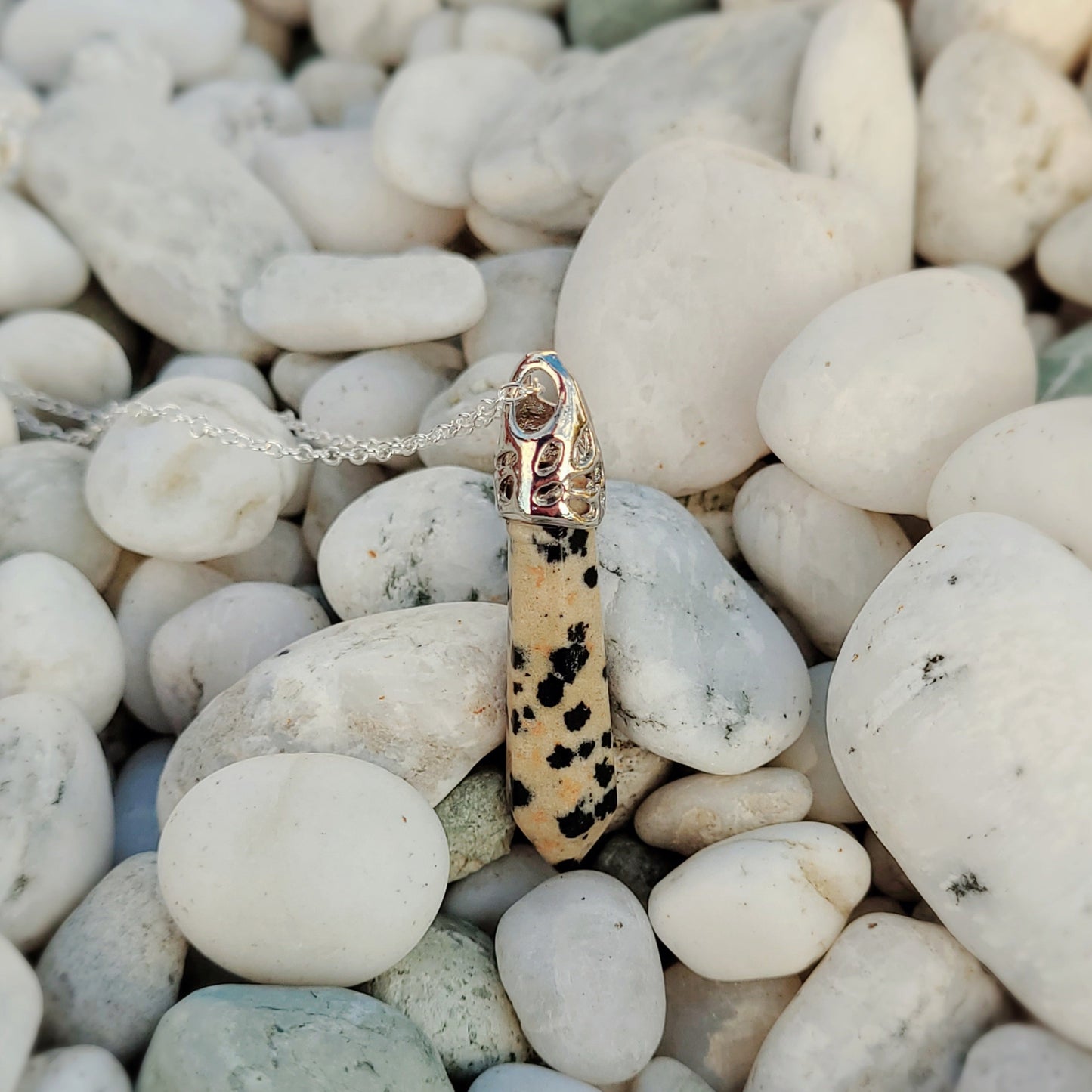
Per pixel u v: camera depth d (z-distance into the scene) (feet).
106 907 0.46
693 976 0.48
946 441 0.51
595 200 0.63
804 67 0.60
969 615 0.45
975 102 0.62
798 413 0.51
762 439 0.55
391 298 0.57
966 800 0.44
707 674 0.49
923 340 0.51
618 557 0.50
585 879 0.48
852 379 0.51
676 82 0.62
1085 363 0.57
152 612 0.54
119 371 0.61
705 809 0.49
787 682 0.50
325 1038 0.42
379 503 0.52
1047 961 0.43
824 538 0.52
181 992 0.46
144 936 0.45
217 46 0.76
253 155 0.71
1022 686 0.44
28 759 0.46
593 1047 0.45
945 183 0.63
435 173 0.64
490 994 0.46
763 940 0.46
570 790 0.47
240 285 0.62
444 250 0.68
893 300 0.52
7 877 0.45
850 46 0.59
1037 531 0.46
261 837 0.44
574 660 0.47
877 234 0.57
